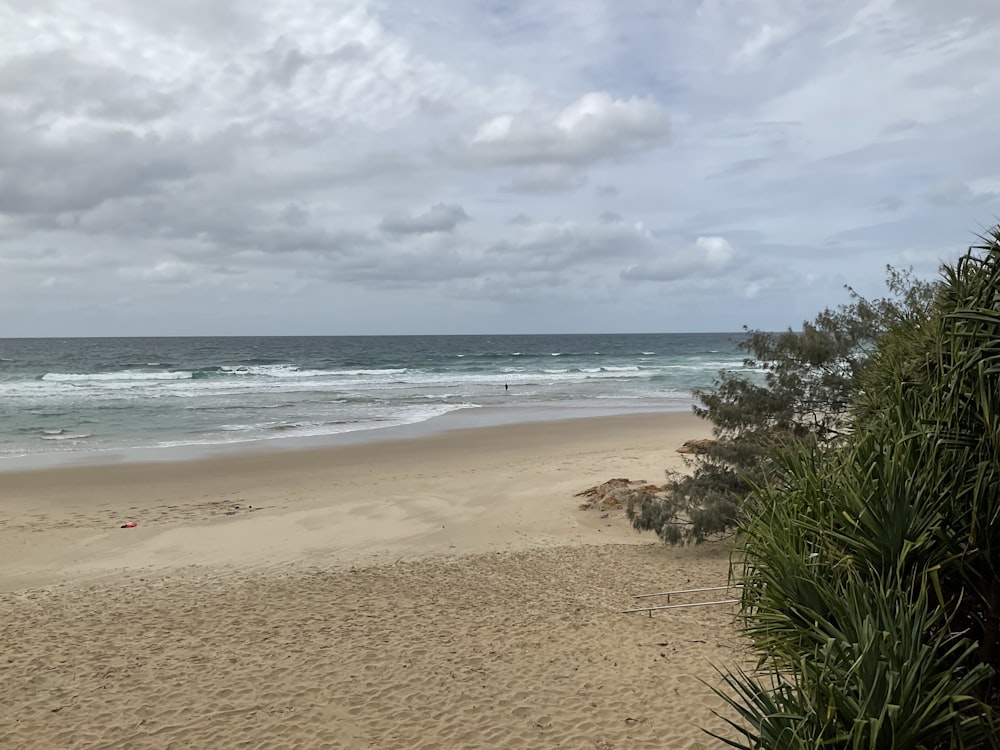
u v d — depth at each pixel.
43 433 23.77
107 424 25.98
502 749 5.16
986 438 3.04
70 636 7.54
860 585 2.95
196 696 6.09
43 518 13.29
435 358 76.88
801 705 2.77
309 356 81.56
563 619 7.91
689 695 5.88
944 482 3.16
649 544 11.21
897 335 4.45
